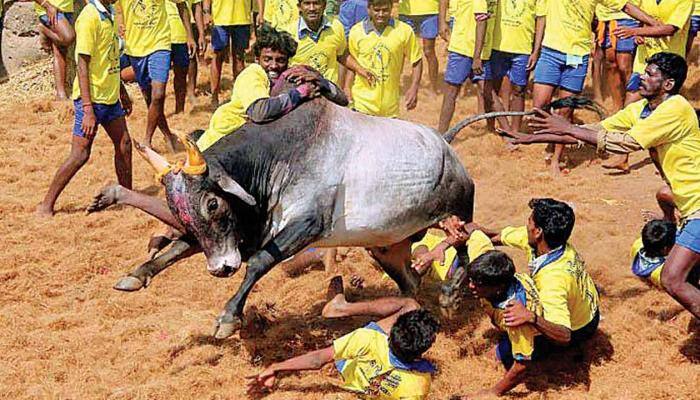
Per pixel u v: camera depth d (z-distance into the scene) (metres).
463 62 11.23
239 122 7.12
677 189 6.61
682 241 6.47
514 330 6.13
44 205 9.68
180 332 7.19
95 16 9.30
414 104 10.09
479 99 12.16
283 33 6.70
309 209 6.27
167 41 11.22
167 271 8.38
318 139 6.32
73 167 9.58
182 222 5.99
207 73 14.48
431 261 6.71
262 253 6.20
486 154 11.21
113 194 6.48
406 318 5.69
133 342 7.10
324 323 7.37
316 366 5.95
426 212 6.71
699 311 6.49
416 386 5.76
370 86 9.00
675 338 6.96
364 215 6.45
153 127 11.36
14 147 11.73
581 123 12.14
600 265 8.10
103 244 9.01
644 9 10.38
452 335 7.18
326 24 8.66
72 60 13.88
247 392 6.30
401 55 9.04
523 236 6.88
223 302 7.82
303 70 6.51
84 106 9.38
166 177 5.94
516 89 11.53
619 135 6.53
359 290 7.96
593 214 9.21
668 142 6.54
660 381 6.46
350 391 6.32
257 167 6.16
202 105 13.15
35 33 14.91
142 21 11.02
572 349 6.83
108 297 7.90
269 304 7.48
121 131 9.86
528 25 11.31
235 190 5.82
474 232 7.10
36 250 8.78
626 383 6.47
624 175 10.52
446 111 11.47
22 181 10.62
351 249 8.66
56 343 7.05
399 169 6.50
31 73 14.39
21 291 8.00
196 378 6.51
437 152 6.75
